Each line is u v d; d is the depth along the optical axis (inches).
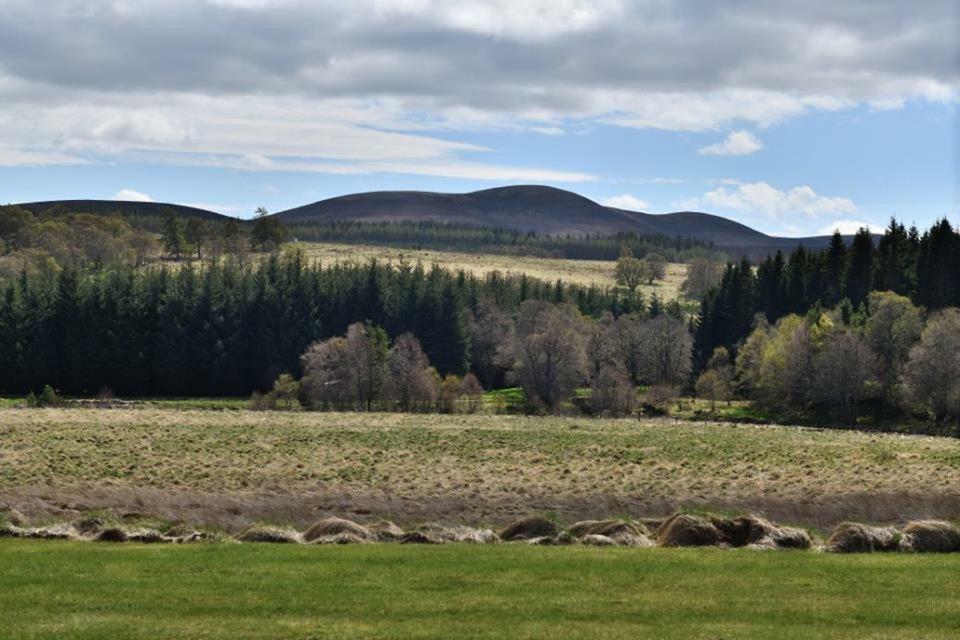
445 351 5457.7
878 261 5723.4
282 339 5152.6
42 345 4842.5
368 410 4210.1
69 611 707.4
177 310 5004.9
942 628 675.4
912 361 3801.7
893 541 968.9
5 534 1062.4
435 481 2033.7
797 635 653.9
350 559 893.8
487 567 858.1
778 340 4291.3
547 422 3521.2
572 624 677.9
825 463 2385.6
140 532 1040.2
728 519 1042.7
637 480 2066.9
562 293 7209.6
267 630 658.2
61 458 2272.4
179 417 3452.3
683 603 734.5
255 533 1043.9
